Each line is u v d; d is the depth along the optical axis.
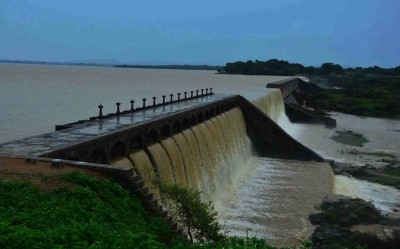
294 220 39.84
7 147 28.97
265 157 67.75
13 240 15.57
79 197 21.77
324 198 44.59
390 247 36.44
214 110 60.38
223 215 40.91
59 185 22.55
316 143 86.62
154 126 40.31
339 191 53.53
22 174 23.47
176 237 22.17
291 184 51.19
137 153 36.22
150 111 50.91
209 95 82.00
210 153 51.34
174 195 25.16
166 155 40.28
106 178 25.19
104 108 104.06
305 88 178.00
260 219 40.00
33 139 31.67
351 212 40.72
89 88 167.12
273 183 51.81
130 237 17.47
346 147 84.06
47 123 77.75
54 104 106.12
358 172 61.69
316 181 52.09
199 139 49.47
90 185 23.45
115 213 21.62
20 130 70.12
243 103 72.00
